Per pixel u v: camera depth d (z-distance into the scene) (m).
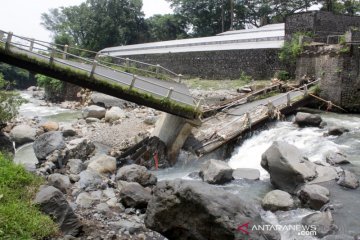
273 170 11.55
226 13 57.25
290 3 50.38
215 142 15.54
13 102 18.80
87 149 15.66
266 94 23.12
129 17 56.97
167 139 15.66
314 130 16.67
